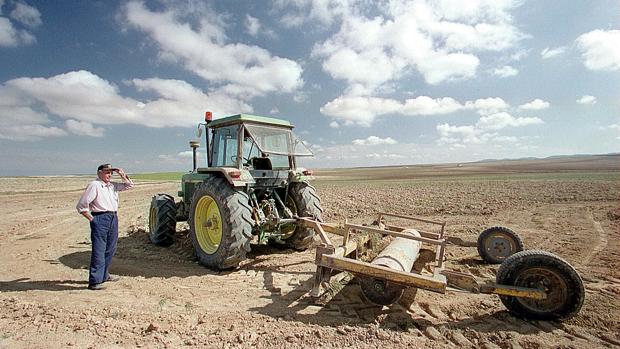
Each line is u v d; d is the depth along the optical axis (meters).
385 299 3.18
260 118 5.46
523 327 3.00
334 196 16.05
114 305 3.55
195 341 2.72
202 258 5.09
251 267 5.02
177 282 4.34
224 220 4.68
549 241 6.23
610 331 2.91
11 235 7.78
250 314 3.28
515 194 14.34
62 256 5.80
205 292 3.96
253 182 4.93
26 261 5.47
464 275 3.18
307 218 5.19
